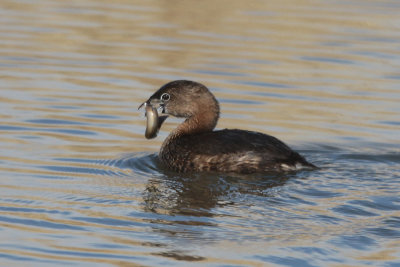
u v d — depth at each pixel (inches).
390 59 855.1
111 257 383.9
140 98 705.0
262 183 496.4
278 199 463.8
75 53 848.9
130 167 540.4
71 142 591.5
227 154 523.8
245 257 384.2
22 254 385.1
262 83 763.4
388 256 385.1
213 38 923.4
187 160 533.0
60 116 652.1
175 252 389.7
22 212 440.8
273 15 1047.6
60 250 390.9
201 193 478.3
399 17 1040.2
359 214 438.3
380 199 463.8
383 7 1103.0
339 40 925.8
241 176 512.7
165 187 492.4
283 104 707.4
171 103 566.9
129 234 411.2
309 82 772.0
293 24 996.6
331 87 759.7
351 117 677.3
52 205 454.0
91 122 642.2
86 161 549.0
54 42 890.7
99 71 786.2
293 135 625.3
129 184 499.2
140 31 950.4
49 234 410.0
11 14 1020.5
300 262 379.2
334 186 489.1
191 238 406.3
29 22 978.7
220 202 460.1
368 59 853.8
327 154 576.4
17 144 578.9
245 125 647.1
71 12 1043.9
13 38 898.1
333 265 376.5
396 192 478.0
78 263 377.4
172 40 910.4
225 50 872.3
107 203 458.9
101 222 426.9
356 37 940.0
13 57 823.1
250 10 1077.8
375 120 669.9
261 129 637.9
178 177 516.4
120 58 834.8
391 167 540.1
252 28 975.0
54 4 1093.8
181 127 568.1
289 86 757.9
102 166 539.2
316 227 420.2
